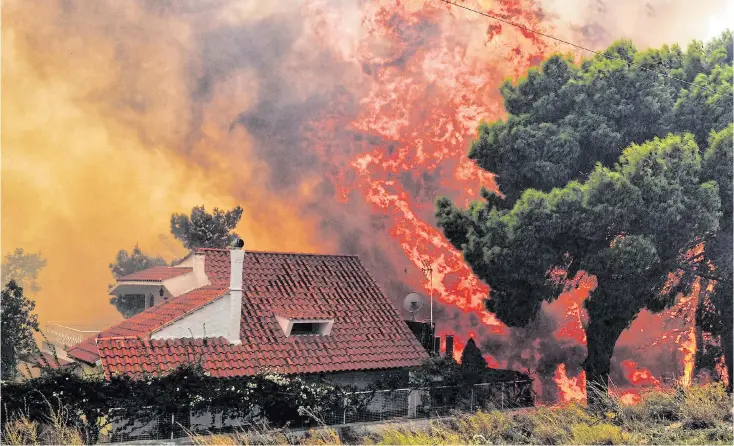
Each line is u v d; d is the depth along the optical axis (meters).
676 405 23.23
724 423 21.25
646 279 29.70
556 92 31.83
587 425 20.88
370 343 23.00
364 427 20.62
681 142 30.38
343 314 23.81
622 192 28.36
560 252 29.80
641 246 28.20
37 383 17.12
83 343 22.38
